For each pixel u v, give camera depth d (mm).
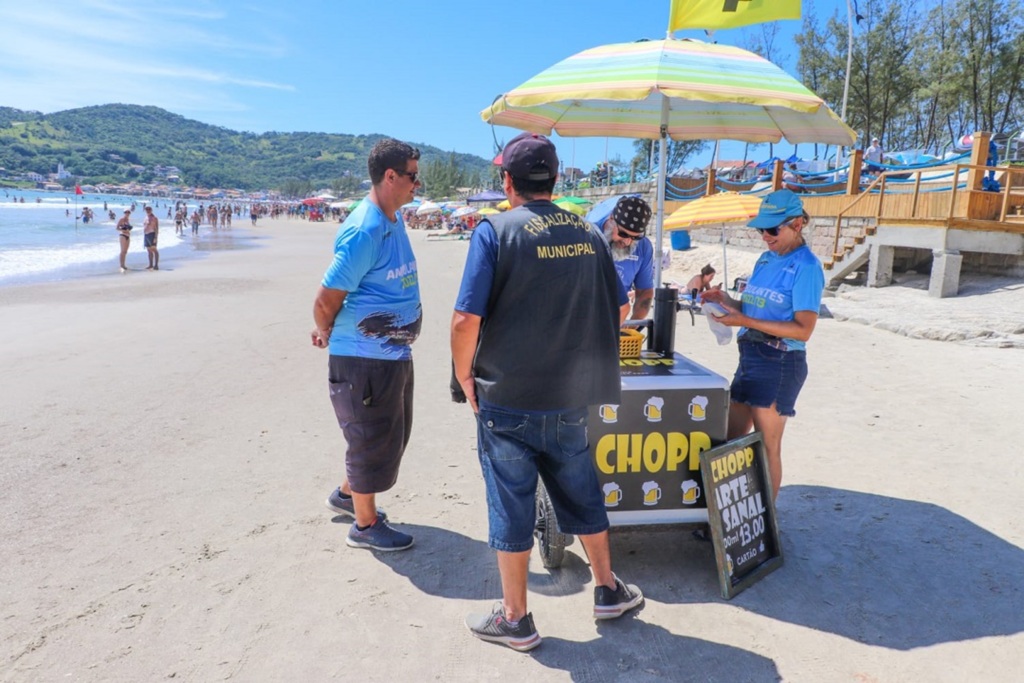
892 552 3486
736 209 10156
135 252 29266
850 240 14219
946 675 2537
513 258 2471
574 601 3084
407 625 2885
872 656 2656
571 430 2680
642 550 3561
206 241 39531
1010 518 3863
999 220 11477
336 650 2699
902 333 9477
